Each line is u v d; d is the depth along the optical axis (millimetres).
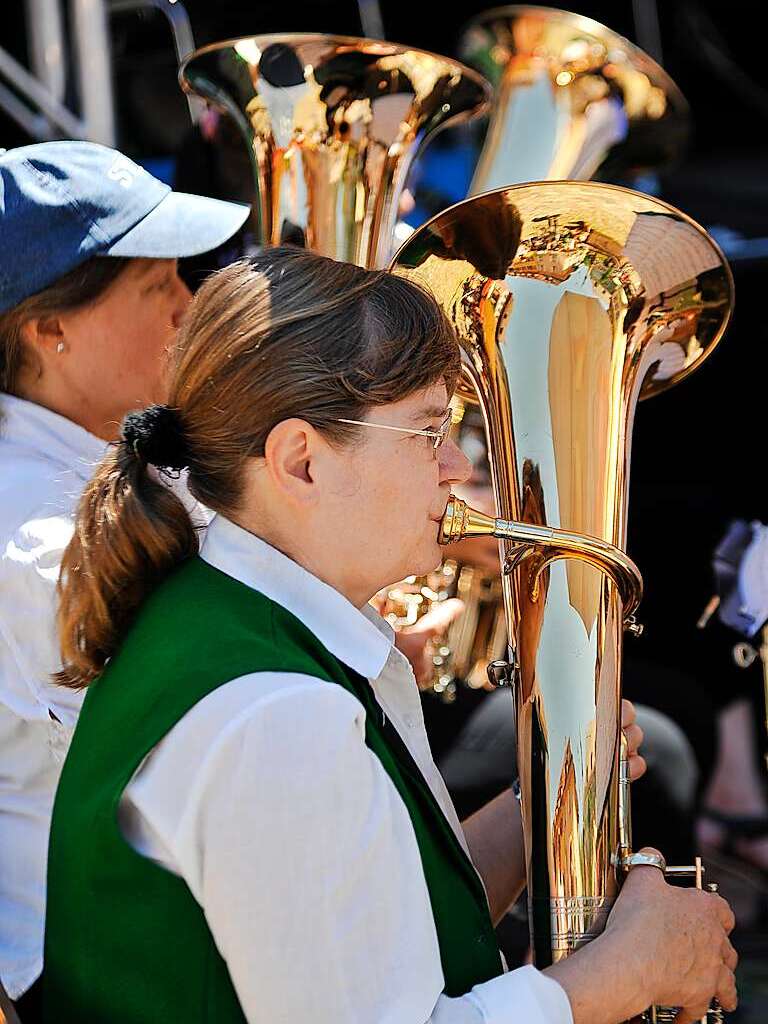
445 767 11633
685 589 17359
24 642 6656
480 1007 5398
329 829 5113
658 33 18656
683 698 15250
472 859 7391
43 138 15117
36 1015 6570
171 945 5324
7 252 7336
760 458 18172
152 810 5262
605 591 6633
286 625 5688
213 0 14703
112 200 7516
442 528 6289
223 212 7855
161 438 5949
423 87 9141
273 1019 5051
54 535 6734
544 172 12109
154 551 5934
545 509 6875
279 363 5723
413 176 10070
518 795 7555
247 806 5098
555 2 18094
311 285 5871
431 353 5914
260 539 5902
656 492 18234
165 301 7793
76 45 14648
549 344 7090
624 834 6504
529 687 6582
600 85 12062
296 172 9016
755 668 16734
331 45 8820
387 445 5828
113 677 5730
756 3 19859
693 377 18219
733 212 18906
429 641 10148
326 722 5227
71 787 5617
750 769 16906
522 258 7145
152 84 16266
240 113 9234
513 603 6723
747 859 16516
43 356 7570
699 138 21031
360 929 5145
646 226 7156
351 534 5879
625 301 7234
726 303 7582
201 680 5359
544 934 6328
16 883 6809
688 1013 6223
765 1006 13906
